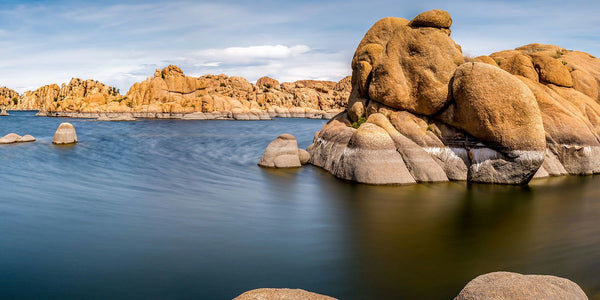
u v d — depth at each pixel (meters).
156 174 24.23
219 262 10.51
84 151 35.03
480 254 11.23
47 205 16.25
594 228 13.77
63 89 197.75
